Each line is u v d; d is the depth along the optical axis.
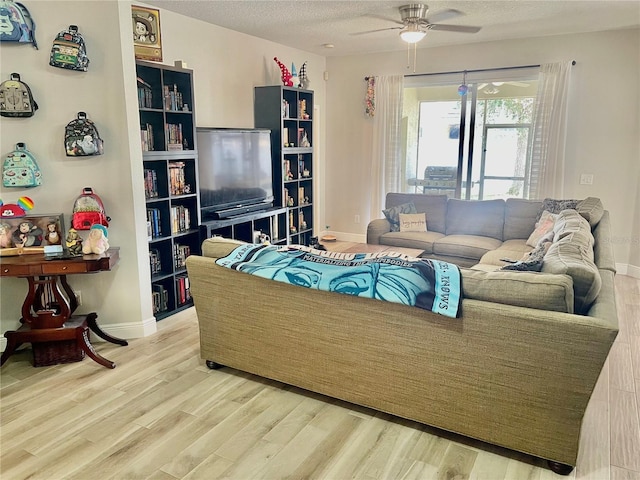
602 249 3.13
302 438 2.33
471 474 2.08
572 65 5.32
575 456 2.03
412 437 2.34
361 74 6.62
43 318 3.00
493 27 4.97
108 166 3.24
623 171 5.26
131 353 3.27
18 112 2.97
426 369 2.28
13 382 2.86
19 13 2.88
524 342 2.00
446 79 6.07
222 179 4.68
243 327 2.82
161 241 3.99
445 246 4.93
